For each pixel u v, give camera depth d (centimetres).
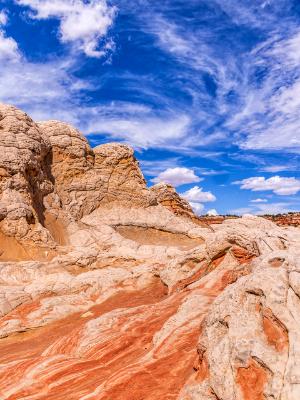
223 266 1814
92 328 1529
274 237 1644
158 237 5200
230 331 882
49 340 1845
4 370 1297
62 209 4722
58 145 5156
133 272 2830
